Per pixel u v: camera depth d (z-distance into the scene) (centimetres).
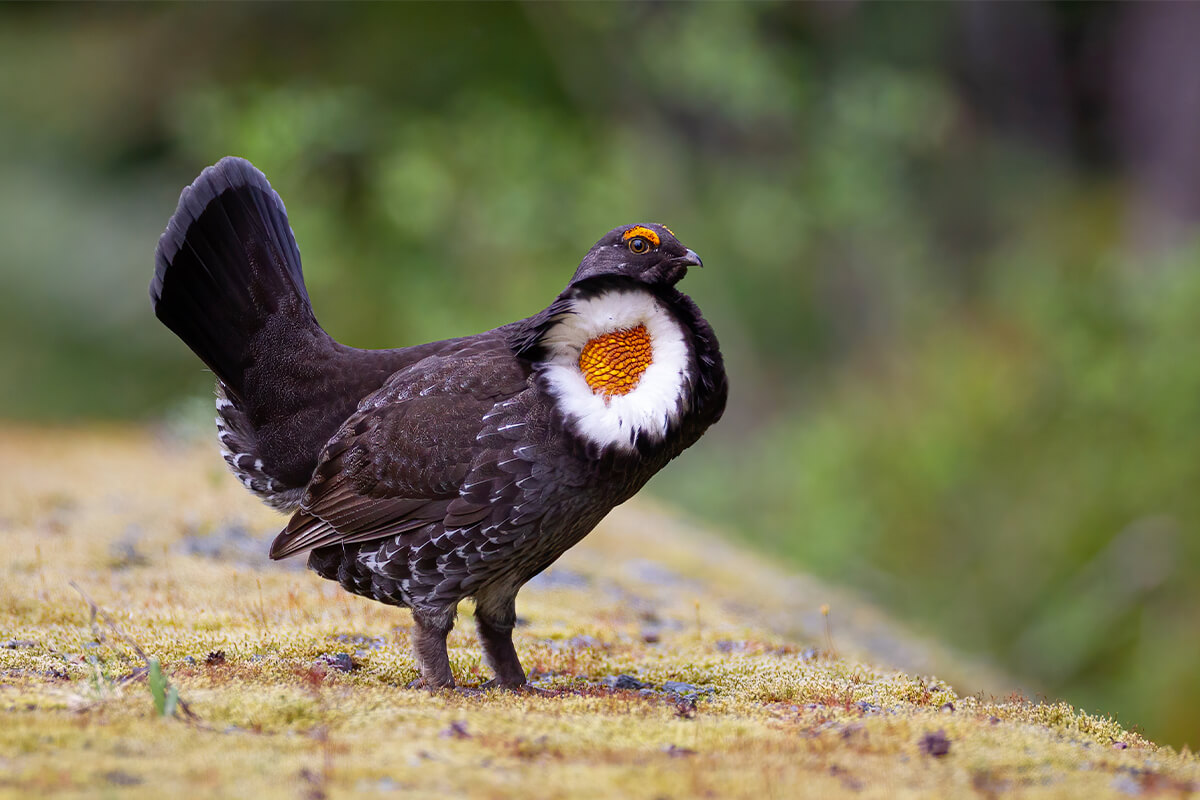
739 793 396
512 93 2011
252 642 620
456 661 628
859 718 500
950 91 2300
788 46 2089
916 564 1775
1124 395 1620
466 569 550
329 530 561
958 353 2019
